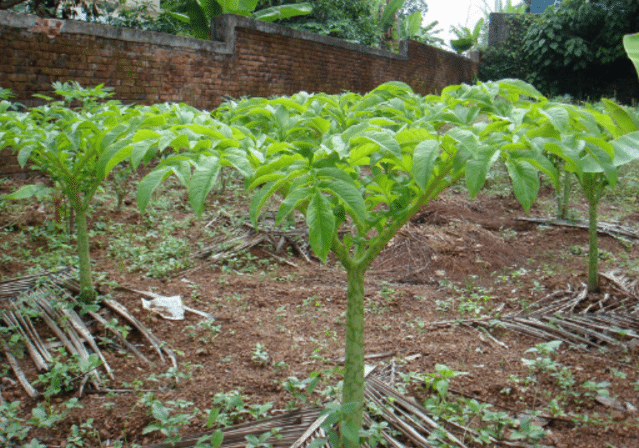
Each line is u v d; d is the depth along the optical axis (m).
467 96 2.29
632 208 7.20
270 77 9.97
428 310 4.23
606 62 17.03
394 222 2.17
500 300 4.46
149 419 2.71
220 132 2.09
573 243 5.88
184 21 11.25
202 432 2.56
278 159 1.80
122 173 5.73
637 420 2.75
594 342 3.64
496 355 3.47
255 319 3.86
